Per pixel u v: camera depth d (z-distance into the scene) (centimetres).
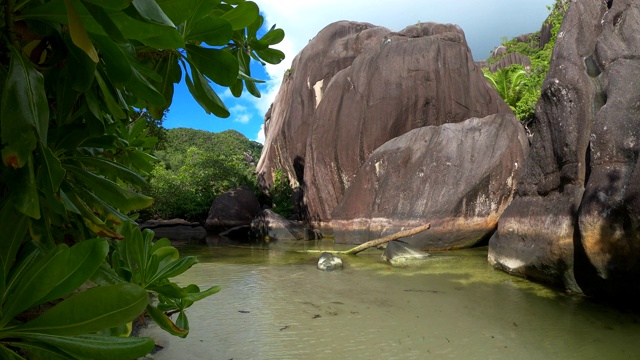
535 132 805
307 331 463
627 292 530
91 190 108
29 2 74
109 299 67
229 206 2084
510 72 2469
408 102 1786
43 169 73
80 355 68
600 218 548
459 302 587
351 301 596
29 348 68
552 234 664
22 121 69
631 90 611
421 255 995
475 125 1298
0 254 75
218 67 110
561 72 734
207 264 965
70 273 67
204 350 400
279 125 2675
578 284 613
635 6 704
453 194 1170
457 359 388
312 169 1894
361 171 1452
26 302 66
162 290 129
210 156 2505
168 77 128
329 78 2331
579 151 670
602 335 446
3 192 80
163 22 70
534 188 777
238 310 546
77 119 106
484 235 1151
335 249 1278
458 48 1895
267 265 944
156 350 394
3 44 78
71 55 87
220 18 103
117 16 73
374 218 1312
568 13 802
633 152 559
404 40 1925
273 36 153
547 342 429
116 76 88
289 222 1730
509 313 531
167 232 2052
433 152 1291
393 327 479
